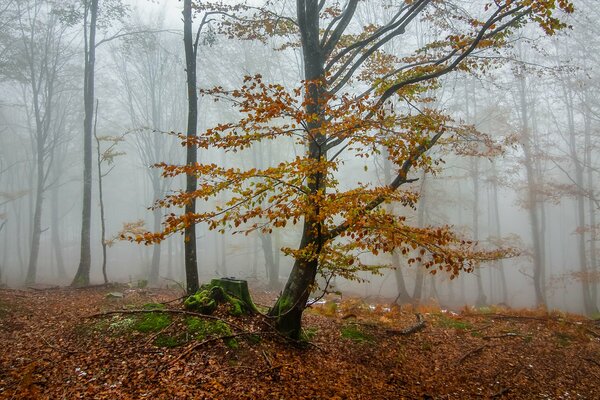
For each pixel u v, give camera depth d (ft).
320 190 17.95
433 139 26.55
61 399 16.03
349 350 25.75
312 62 28.99
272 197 17.62
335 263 23.40
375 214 17.80
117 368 18.84
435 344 29.35
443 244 16.99
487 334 33.06
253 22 36.19
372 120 18.90
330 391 19.31
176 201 18.02
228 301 26.09
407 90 25.99
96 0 54.29
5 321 25.25
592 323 38.19
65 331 23.54
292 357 22.48
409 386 22.03
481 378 24.43
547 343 31.48
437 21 33.88
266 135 18.69
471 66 28.60
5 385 17.04
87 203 48.57
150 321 23.41
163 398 16.42
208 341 21.24
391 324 32.22
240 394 17.43
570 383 24.70
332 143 24.71
